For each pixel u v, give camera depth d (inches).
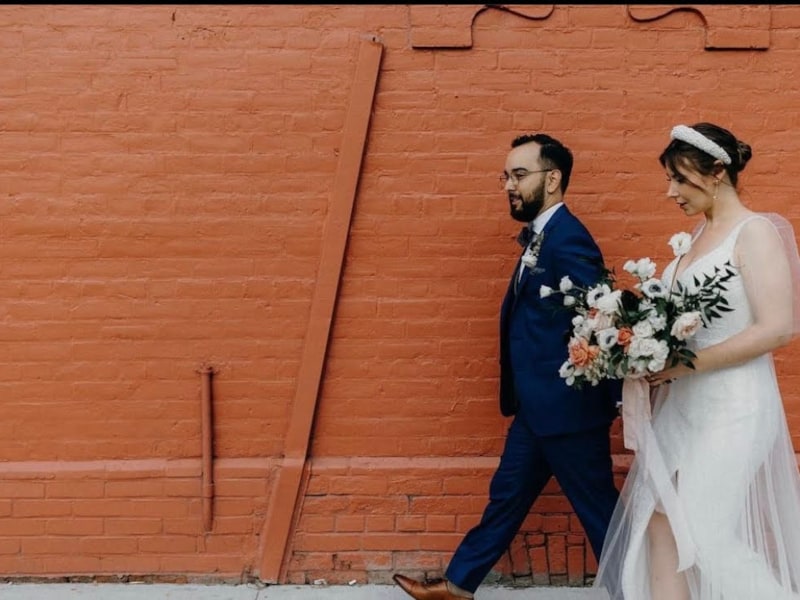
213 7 158.9
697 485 127.9
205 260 161.9
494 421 165.3
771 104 161.6
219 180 160.9
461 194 161.9
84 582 164.2
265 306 162.7
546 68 160.9
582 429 139.2
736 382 127.9
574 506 143.3
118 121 159.6
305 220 161.6
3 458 163.8
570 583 164.9
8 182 159.8
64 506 163.5
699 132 127.1
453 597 148.1
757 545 129.0
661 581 132.3
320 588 163.5
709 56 161.2
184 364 163.3
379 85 160.6
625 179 162.4
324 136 160.6
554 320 139.0
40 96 158.9
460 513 165.2
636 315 123.4
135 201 160.9
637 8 160.1
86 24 158.4
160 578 164.7
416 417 165.2
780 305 123.2
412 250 162.9
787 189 162.7
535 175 140.5
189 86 159.5
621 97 161.5
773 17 160.7
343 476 164.6
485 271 163.0
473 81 160.7
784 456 132.4
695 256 131.4
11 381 162.7
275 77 159.6
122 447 164.1
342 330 164.1
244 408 164.1
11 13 157.8
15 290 161.5
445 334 164.1
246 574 164.9
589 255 136.4
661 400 138.3
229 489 164.1
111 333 162.6
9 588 162.2
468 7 159.0
